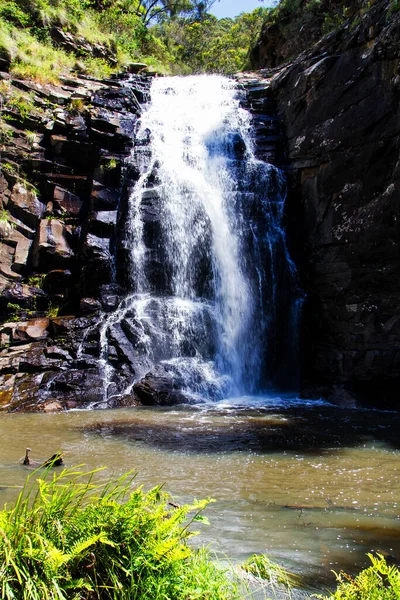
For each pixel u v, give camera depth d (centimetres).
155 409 1000
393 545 371
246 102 1762
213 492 495
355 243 1209
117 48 2219
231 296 1398
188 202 1467
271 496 486
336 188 1293
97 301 1305
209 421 877
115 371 1133
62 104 1627
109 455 631
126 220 1426
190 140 1673
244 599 264
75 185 1505
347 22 1489
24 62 1689
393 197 1117
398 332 1130
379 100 1188
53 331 1224
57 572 198
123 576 214
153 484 514
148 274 1385
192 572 228
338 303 1248
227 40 3706
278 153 1577
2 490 457
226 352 1326
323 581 308
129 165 1512
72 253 1409
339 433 791
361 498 484
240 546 362
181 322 1292
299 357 1369
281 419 912
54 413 942
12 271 1370
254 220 1452
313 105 1446
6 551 197
